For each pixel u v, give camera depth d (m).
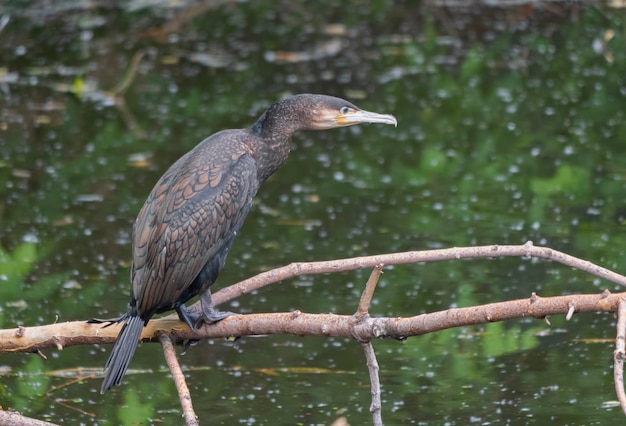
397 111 15.19
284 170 13.41
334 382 8.84
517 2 19.33
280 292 10.41
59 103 15.41
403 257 6.33
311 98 7.42
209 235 6.68
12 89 15.86
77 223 11.78
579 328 9.77
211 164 6.85
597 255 10.93
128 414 8.32
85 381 8.91
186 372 9.06
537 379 8.81
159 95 15.77
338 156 13.84
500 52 17.48
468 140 14.22
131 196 12.44
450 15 19.11
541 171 13.19
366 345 6.08
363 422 8.14
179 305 6.71
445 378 8.87
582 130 14.52
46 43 17.62
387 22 18.92
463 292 10.30
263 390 8.72
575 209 12.16
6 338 6.60
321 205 12.35
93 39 17.88
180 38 18.16
